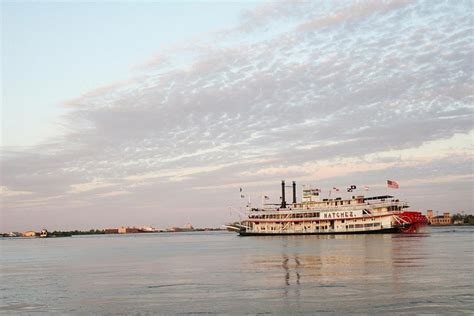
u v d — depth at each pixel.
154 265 98.69
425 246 129.50
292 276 70.81
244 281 67.38
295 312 46.41
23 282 75.06
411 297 51.28
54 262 118.94
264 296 54.88
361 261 89.31
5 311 52.06
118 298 56.94
